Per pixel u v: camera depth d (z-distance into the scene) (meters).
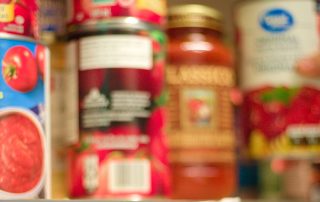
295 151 0.69
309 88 0.70
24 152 0.56
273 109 0.69
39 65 0.58
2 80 0.56
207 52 0.68
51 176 0.64
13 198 0.55
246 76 0.71
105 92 0.61
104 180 0.60
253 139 0.70
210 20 0.69
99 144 0.61
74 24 0.63
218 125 0.67
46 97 0.59
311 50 0.70
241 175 0.72
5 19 0.57
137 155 0.61
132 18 0.62
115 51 0.61
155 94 0.62
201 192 0.66
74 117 0.62
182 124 0.66
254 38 0.71
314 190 0.68
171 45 0.68
